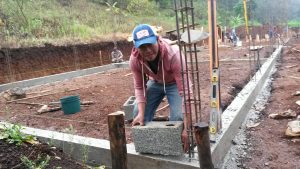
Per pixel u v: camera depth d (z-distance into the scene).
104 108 6.11
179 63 3.08
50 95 8.12
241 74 8.74
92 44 15.91
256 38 23.78
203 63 12.77
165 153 3.21
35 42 13.49
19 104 7.21
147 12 28.77
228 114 4.55
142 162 3.34
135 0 28.00
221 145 3.66
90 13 21.69
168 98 3.53
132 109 4.96
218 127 3.78
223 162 3.68
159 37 3.06
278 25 22.14
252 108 5.80
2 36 12.65
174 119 3.38
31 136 3.70
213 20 3.40
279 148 3.92
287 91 6.73
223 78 8.27
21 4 16.92
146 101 3.62
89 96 7.49
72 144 3.77
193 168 3.04
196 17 24.80
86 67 15.23
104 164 3.63
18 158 3.17
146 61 3.17
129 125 4.82
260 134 4.45
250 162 3.64
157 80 3.45
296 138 4.11
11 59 11.92
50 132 4.25
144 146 3.28
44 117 5.66
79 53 14.98
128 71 12.48
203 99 5.97
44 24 16.45
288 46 18.91
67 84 10.18
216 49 3.45
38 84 10.84
